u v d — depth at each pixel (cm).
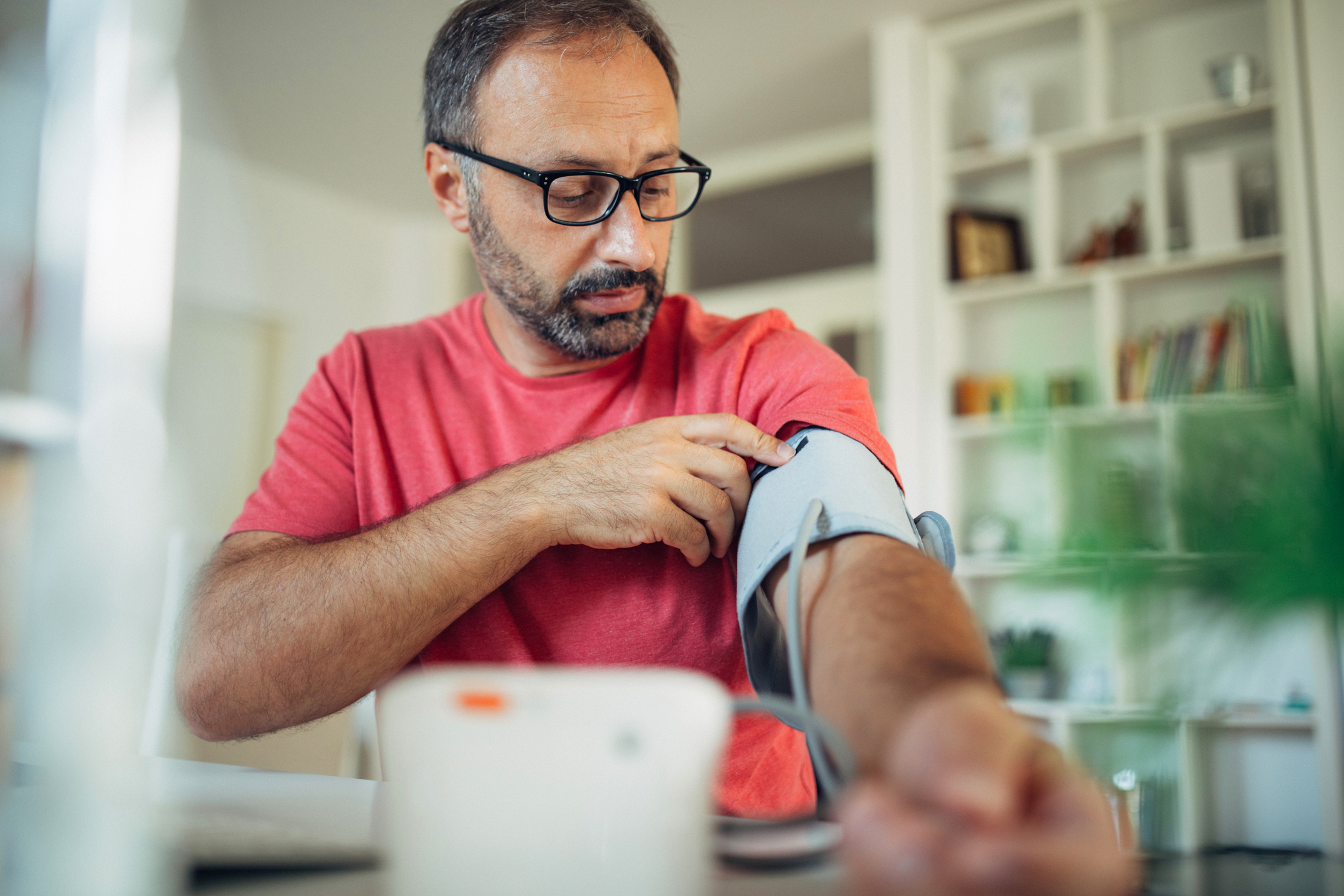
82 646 80
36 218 205
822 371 80
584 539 70
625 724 31
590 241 80
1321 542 16
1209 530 17
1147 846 165
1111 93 313
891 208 330
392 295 511
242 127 408
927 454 317
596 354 85
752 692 87
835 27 335
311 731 133
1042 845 26
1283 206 269
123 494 158
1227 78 287
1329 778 238
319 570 73
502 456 90
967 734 30
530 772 31
